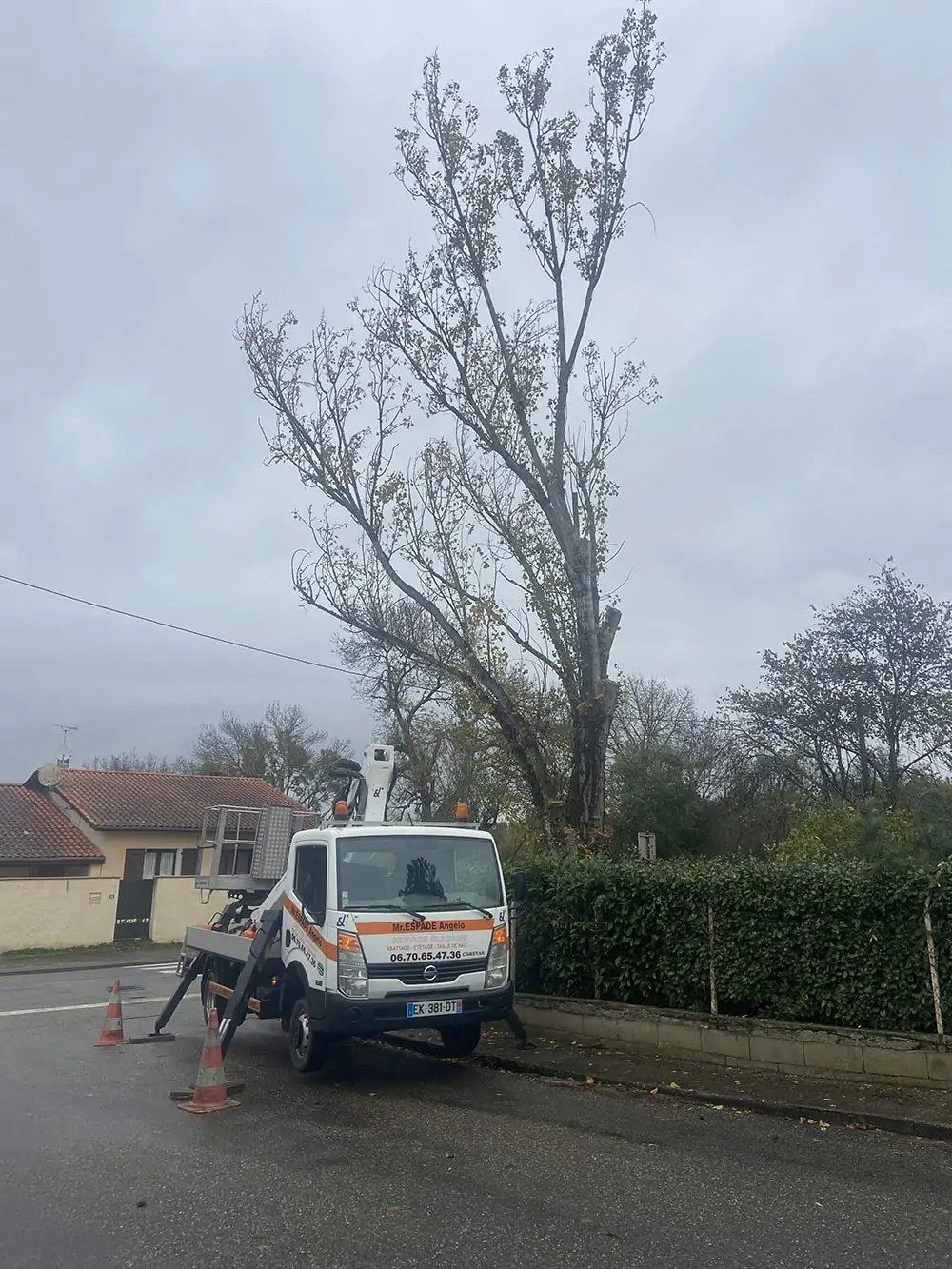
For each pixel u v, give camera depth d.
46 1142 7.54
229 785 41.25
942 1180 6.50
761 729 24.92
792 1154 7.11
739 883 10.30
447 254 15.80
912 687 23.45
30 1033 13.81
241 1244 5.36
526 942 12.46
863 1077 9.10
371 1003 9.26
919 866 9.31
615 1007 11.08
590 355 15.82
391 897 9.84
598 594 15.30
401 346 15.84
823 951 9.60
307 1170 6.71
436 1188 6.30
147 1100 9.01
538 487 15.42
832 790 24.30
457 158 15.71
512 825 19.59
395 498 15.53
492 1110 8.54
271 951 11.09
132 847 34.97
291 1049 10.40
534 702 16.75
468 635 15.30
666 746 25.56
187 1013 15.83
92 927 29.52
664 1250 5.24
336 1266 5.05
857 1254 5.20
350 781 12.95
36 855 31.86
